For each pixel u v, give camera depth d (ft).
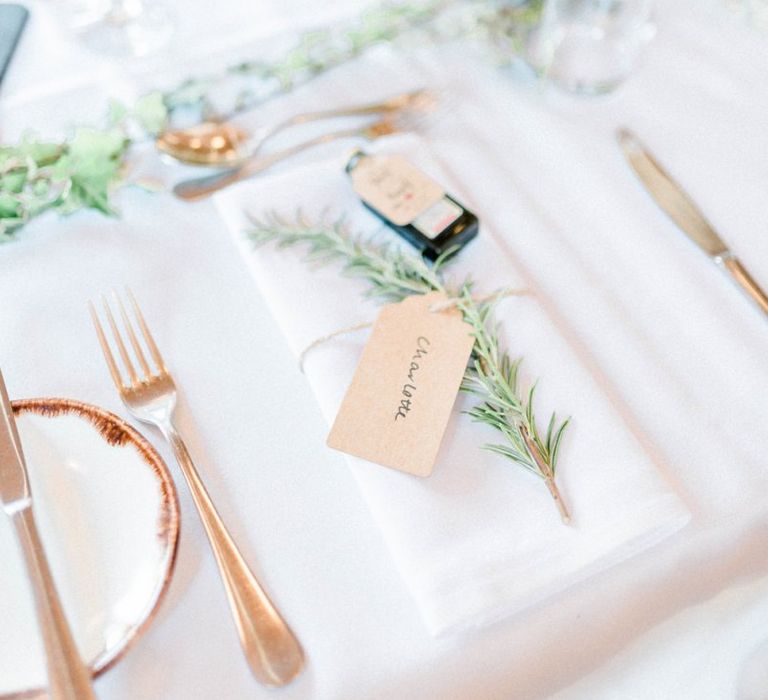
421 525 1.75
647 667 1.75
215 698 1.62
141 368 2.09
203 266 2.38
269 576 1.78
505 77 2.94
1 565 1.68
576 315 2.27
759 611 1.82
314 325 2.09
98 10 3.06
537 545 1.73
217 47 2.98
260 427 2.03
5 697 1.49
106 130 2.62
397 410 1.90
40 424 1.84
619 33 3.00
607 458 1.84
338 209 2.39
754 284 2.32
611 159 2.69
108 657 1.52
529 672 1.71
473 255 2.27
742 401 2.10
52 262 2.36
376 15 3.00
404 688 1.65
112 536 1.68
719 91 2.89
